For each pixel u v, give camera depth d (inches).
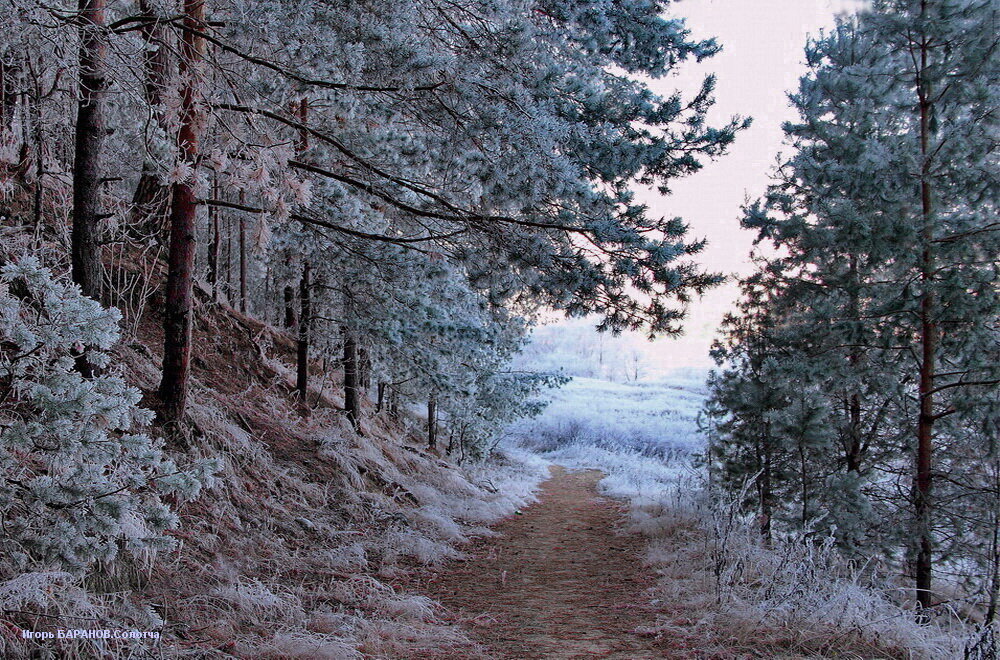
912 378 366.9
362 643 180.4
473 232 281.4
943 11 338.0
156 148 221.6
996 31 329.4
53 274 269.3
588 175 315.6
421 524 365.7
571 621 224.1
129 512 130.4
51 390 117.7
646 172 341.4
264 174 173.5
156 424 268.8
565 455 1122.7
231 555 229.9
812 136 433.1
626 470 862.5
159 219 367.6
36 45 181.6
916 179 330.3
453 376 516.7
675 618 217.8
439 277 374.3
